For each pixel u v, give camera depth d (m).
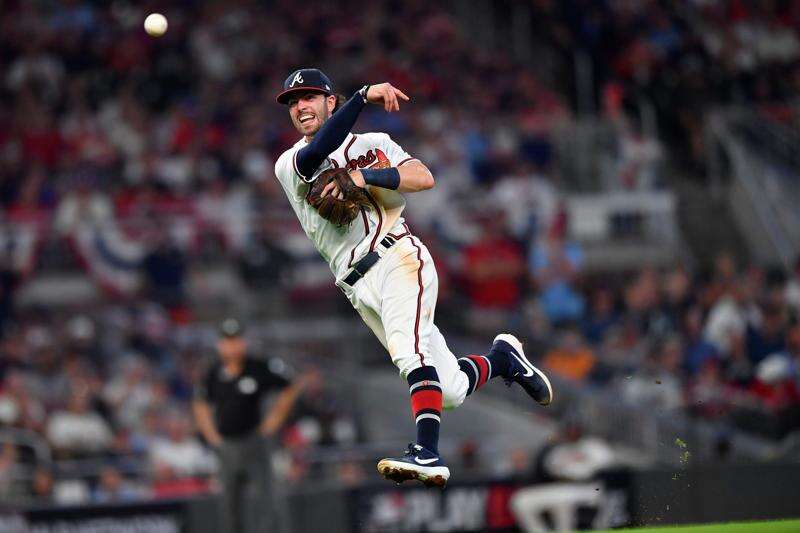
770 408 54.19
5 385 52.62
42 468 48.78
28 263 63.94
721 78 84.88
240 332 42.62
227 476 42.69
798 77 87.25
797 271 65.00
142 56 81.19
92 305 62.12
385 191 23.81
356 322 65.69
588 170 77.50
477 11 97.19
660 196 73.31
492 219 68.44
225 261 65.94
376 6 92.31
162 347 60.53
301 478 51.06
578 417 58.22
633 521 44.53
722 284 62.84
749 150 78.44
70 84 78.19
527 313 64.12
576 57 88.38
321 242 24.14
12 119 74.69
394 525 46.19
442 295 65.94
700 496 43.19
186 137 74.12
